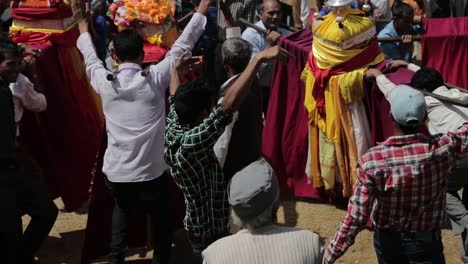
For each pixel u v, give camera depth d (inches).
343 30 246.1
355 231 161.3
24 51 235.5
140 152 203.0
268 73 305.0
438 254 166.4
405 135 161.9
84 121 263.4
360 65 248.7
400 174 158.9
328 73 250.8
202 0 213.8
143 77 203.3
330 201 279.9
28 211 217.8
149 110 203.6
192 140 164.9
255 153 202.2
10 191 189.3
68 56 259.8
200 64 218.4
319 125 260.7
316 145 266.4
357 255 240.4
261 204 128.3
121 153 203.9
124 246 212.5
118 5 242.8
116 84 203.3
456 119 211.2
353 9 253.4
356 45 247.6
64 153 256.7
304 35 279.4
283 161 281.0
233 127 196.4
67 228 268.4
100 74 207.5
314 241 130.5
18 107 221.5
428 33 285.7
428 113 215.9
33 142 250.5
